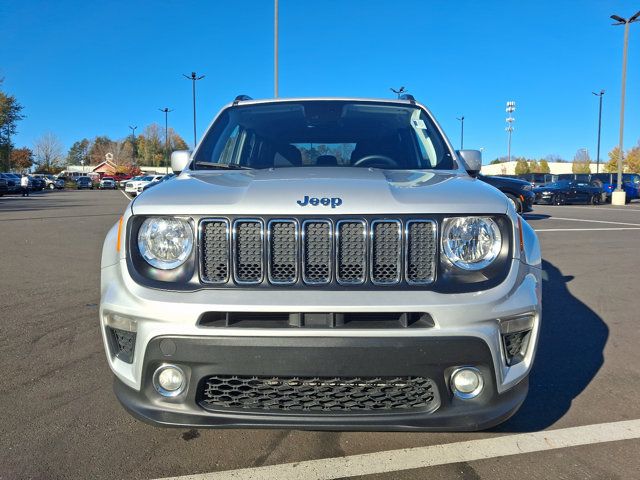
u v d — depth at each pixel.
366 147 3.77
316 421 2.32
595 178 35.66
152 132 109.88
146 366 2.39
